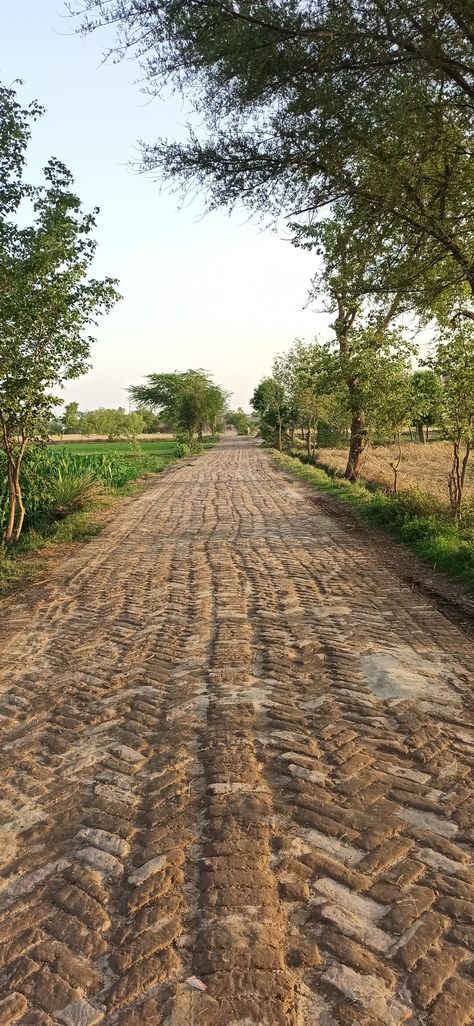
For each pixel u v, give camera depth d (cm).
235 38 583
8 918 273
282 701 459
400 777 358
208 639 604
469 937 247
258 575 855
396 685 473
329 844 304
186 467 3231
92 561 1038
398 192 701
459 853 294
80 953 251
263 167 700
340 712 436
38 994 233
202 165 696
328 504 1560
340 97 619
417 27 556
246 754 386
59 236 1036
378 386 1575
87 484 1741
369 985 227
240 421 11356
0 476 1320
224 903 268
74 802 354
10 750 419
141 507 1705
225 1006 221
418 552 950
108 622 691
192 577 870
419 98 602
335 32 577
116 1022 219
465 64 601
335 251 787
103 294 1116
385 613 661
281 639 591
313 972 234
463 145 704
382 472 2509
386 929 253
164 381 5031
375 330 1509
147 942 252
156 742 412
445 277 812
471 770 361
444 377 1139
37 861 307
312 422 3553
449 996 222
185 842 311
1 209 1004
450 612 657
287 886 277
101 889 285
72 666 563
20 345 1058
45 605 784
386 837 307
